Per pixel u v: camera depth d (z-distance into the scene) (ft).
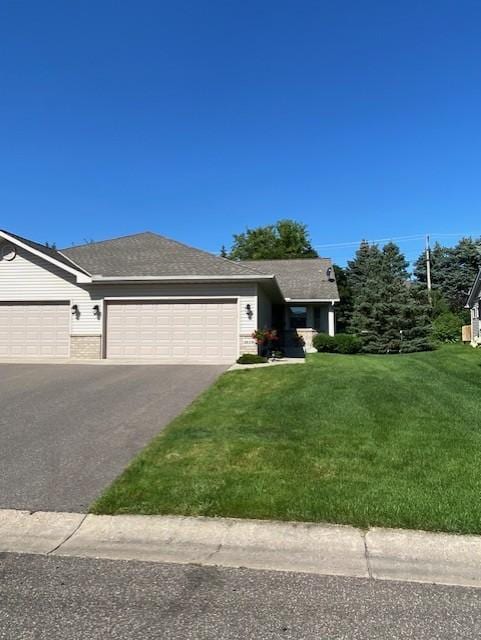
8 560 13.92
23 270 64.08
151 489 18.21
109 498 17.57
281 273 100.07
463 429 25.75
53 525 15.94
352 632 10.58
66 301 63.31
